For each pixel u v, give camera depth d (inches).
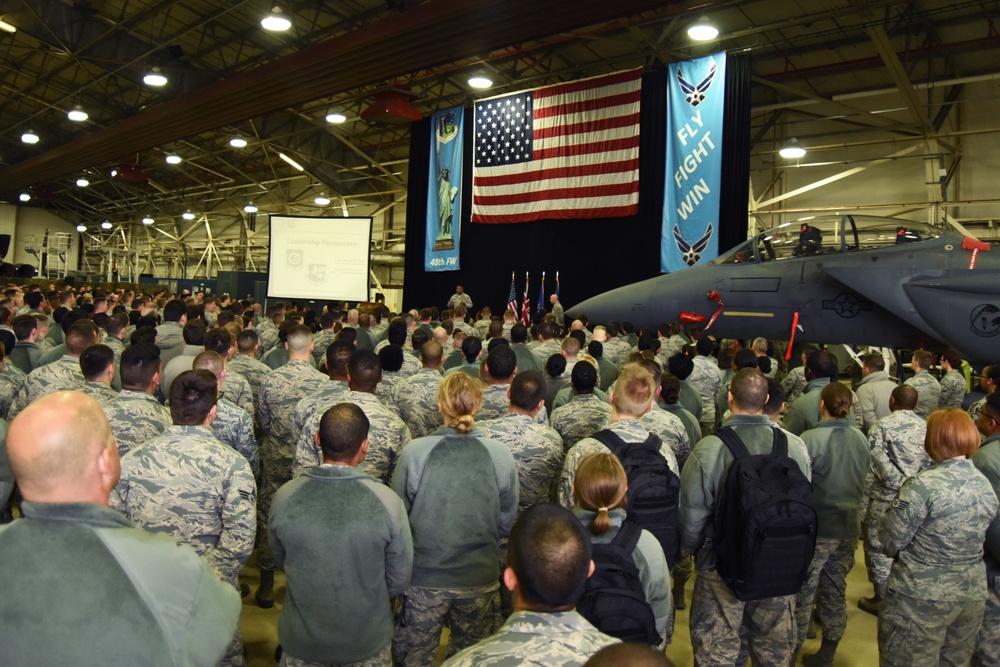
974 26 515.2
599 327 278.2
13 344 237.8
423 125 730.8
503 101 650.2
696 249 536.7
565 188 606.5
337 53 514.6
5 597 53.5
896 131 602.5
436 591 115.4
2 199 1616.6
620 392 121.9
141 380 132.7
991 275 286.7
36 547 55.2
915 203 576.4
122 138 823.7
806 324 353.1
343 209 1003.9
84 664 53.2
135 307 460.1
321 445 100.7
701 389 245.8
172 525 103.7
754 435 121.6
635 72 567.8
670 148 549.6
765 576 109.4
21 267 1074.7
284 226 493.7
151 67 643.5
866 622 182.4
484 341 361.7
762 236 384.5
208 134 1022.4
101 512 58.2
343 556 94.7
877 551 151.8
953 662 122.8
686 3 507.8
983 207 571.8
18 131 1200.2
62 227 1720.0
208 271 1371.8
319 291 491.5
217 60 794.8
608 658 39.3
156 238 1622.8
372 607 97.1
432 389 182.4
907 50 497.4
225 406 146.4
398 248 1052.5
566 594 57.0
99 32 669.9
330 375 164.7
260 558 175.6
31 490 57.4
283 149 906.1
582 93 597.9
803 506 109.3
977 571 118.5
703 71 534.6
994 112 562.9
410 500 117.8
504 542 131.5
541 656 54.1
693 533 122.7
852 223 347.3
